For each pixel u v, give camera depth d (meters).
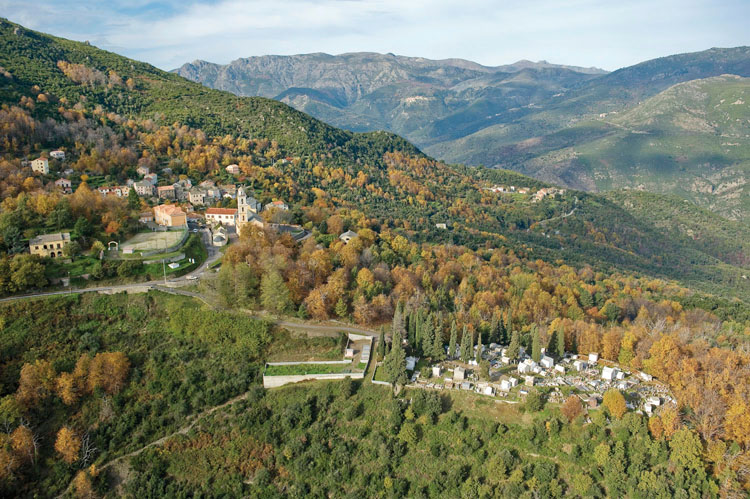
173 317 164.12
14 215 199.00
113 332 160.00
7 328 153.38
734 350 190.38
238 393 145.75
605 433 128.25
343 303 175.00
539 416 133.62
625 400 138.12
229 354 155.00
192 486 126.06
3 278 163.62
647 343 166.75
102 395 140.25
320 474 127.88
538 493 119.50
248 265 184.62
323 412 140.25
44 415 134.75
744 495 115.00
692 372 146.25
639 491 118.12
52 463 126.75
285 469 129.50
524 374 152.88
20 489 121.88
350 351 156.88
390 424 135.00
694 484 118.19
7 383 139.88
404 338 166.88
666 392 145.75
